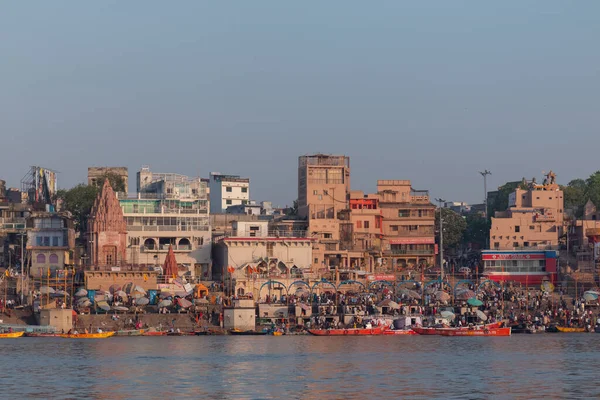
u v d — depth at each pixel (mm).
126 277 170000
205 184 195750
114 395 96375
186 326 160750
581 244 192375
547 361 122000
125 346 139875
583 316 170375
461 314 168375
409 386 101875
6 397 95062
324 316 164500
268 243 182750
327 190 196125
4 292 167000
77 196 197750
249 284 175250
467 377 108000
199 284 171250
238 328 160875
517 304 173875
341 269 186125
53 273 174250
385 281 176000
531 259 191625
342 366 116875
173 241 184625
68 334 154500
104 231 176750
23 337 153875
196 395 96562
